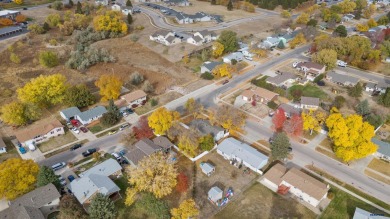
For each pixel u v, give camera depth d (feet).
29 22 565.53
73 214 199.93
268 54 469.16
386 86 365.61
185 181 236.22
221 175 248.32
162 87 378.73
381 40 492.13
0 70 412.57
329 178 245.04
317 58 416.26
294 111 315.78
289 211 217.77
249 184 240.32
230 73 396.78
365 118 304.91
